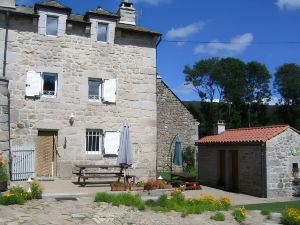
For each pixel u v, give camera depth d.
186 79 55.66
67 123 17.02
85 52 17.61
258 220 10.92
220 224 10.20
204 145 20.64
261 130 18.02
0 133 14.72
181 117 27.73
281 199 15.52
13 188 11.97
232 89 52.62
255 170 16.50
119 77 18.14
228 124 52.03
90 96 17.73
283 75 53.22
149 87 18.66
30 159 16.03
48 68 16.89
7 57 16.27
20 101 16.34
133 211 10.71
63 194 12.60
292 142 16.66
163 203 11.73
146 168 18.19
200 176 21.02
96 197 11.67
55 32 17.23
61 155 16.81
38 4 16.73
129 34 18.48
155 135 18.55
